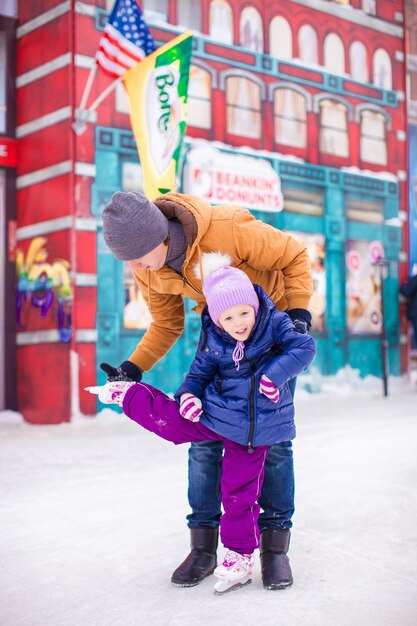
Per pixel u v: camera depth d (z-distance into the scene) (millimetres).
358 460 3939
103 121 7203
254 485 2166
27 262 7461
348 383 9016
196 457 2344
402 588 2098
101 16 7219
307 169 8789
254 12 8391
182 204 2256
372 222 9484
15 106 7684
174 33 7715
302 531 2725
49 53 7281
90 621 1963
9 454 5109
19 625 1954
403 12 9977
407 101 10039
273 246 2291
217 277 2109
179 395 2188
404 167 9922
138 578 2309
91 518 3100
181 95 6191
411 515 2854
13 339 7566
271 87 8500
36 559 2549
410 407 7250
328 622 1871
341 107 9211
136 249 2143
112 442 5676
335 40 9188
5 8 7629
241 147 8203
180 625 1897
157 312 2592
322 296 8844
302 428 5727
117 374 2479
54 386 7078
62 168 7094
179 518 3020
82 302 6992
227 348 2141
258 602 2043
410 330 10078
